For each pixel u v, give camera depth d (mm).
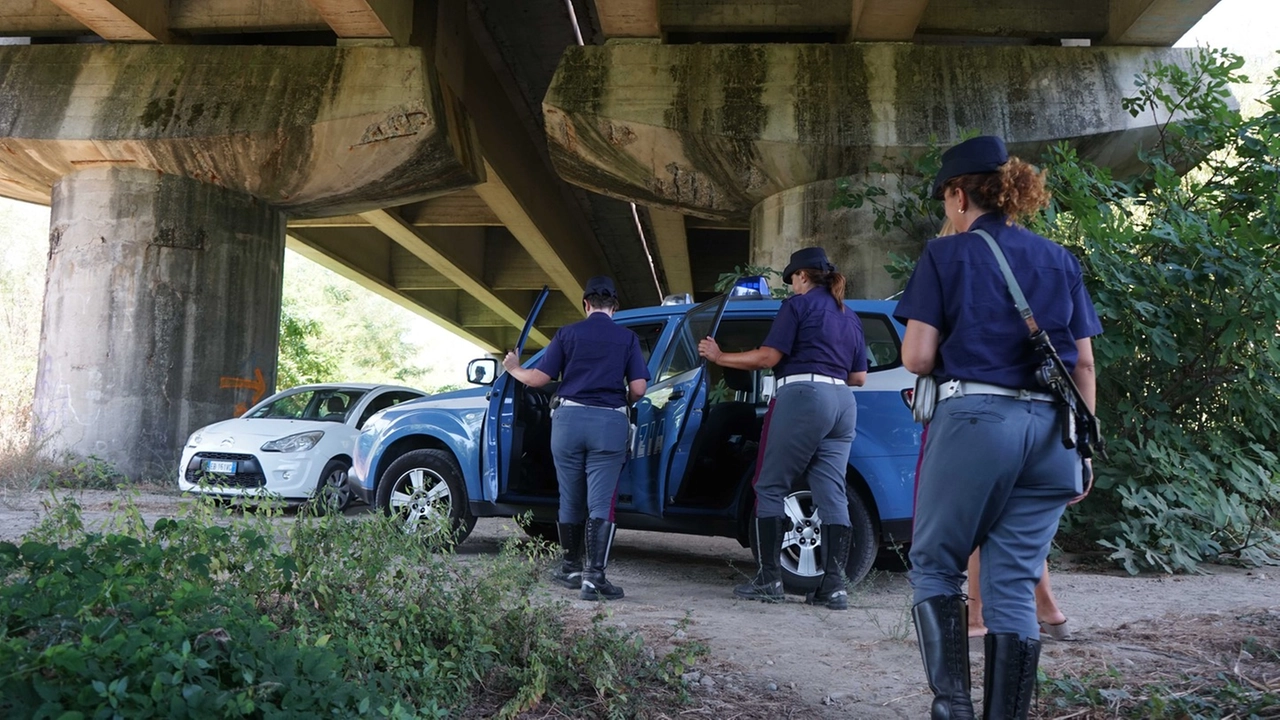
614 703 3232
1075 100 13242
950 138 13148
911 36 13758
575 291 31375
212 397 15398
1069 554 7617
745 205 14422
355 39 15188
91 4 14336
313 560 3459
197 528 3438
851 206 11617
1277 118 8398
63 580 2664
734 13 14195
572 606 5164
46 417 15016
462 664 3244
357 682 2672
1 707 1992
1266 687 3318
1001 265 2771
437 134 14789
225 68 15328
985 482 2680
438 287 33469
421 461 7223
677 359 6461
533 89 20297
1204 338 7875
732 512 6113
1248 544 7555
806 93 13547
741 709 3381
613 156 14125
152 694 2051
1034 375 2705
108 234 15148
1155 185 8922
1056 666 3777
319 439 10734
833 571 5430
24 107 15281
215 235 15492
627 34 14094
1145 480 7762
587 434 5695
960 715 2686
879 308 6160
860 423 5844
